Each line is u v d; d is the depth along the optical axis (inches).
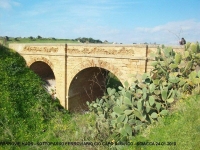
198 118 281.0
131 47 820.0
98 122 400.5
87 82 1197.1
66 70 1050.7
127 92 357.4
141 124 336.8
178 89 378.9
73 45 1009.5
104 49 904.9
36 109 596.1
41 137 510.3
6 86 628.4
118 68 863.7
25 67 784.3
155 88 379.2
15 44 1219.9
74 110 1025.5
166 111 323.9
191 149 239.5
